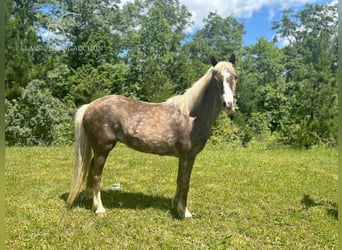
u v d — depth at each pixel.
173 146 4.66
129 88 27.75
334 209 5.52
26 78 19.09
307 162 10.48
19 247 3.69
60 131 15.62
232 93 4.31
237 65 39.06
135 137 4.61
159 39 33.81
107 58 28.00
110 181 6.84
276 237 4.28
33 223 4.32
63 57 26.98
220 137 17.12
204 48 43.44
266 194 6.25
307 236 4.36
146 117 4.64
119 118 4.62
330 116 20.12
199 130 4.65
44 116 14.87
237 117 23.47
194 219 4.78
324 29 37.12
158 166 8.55
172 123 4.61
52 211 4.77
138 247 3.83
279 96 32.50
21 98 15.08
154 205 5.29
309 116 21.47
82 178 4.84
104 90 23.38
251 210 5.28
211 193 6.15
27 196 5.48
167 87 25.52
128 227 4.38
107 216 4.67
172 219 4.72
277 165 9.52
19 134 14.25
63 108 16.81
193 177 7.45
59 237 3.97
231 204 5.56
